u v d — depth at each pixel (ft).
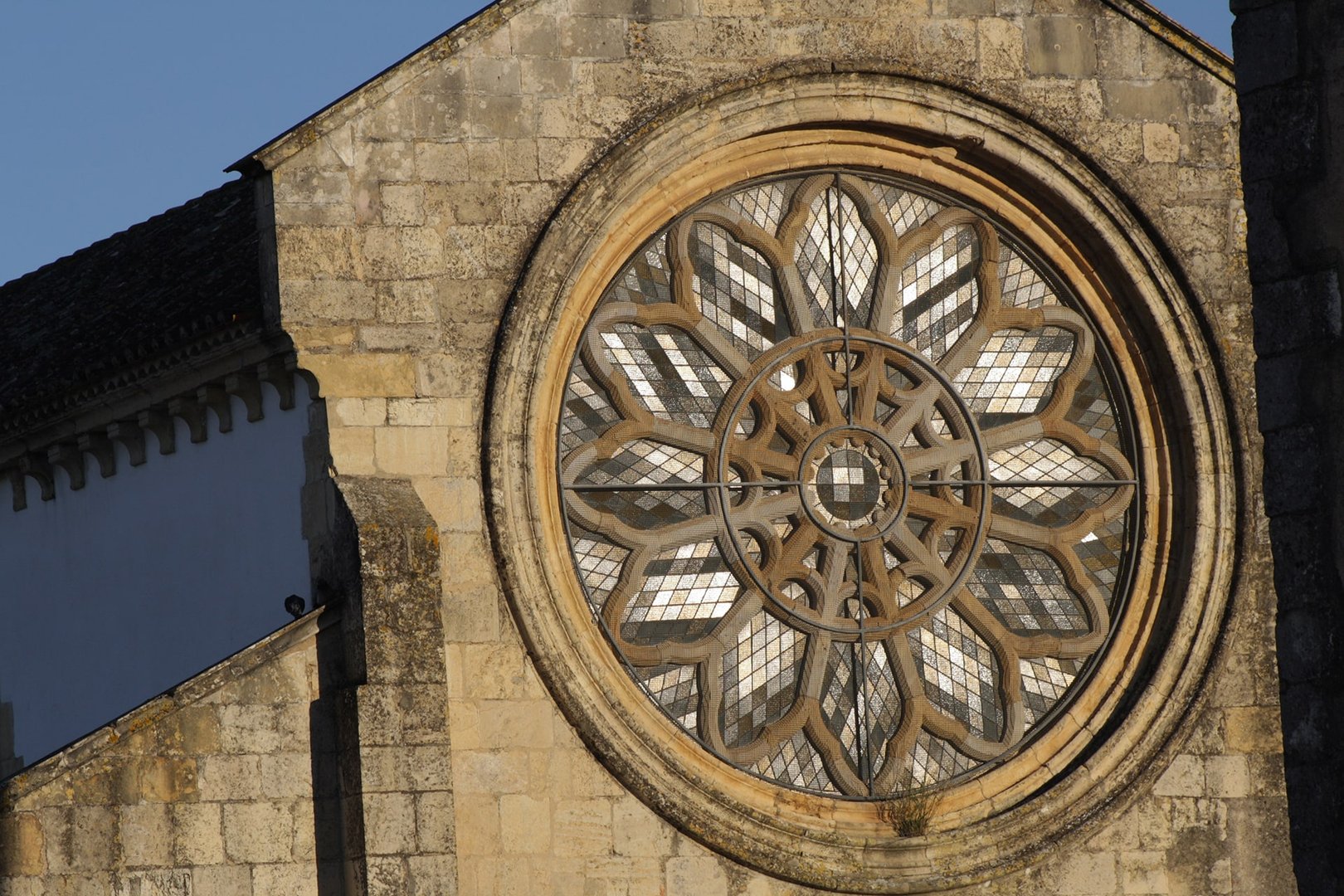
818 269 184.65
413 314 172.35
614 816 170.09
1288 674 109.70
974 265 187.52
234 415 181.37
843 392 183.32
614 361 179.01
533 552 171.01
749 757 175.73
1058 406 185.68
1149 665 182.91
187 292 194.29
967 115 184.65
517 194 175.52
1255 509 184.34
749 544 180.14
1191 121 188.44
